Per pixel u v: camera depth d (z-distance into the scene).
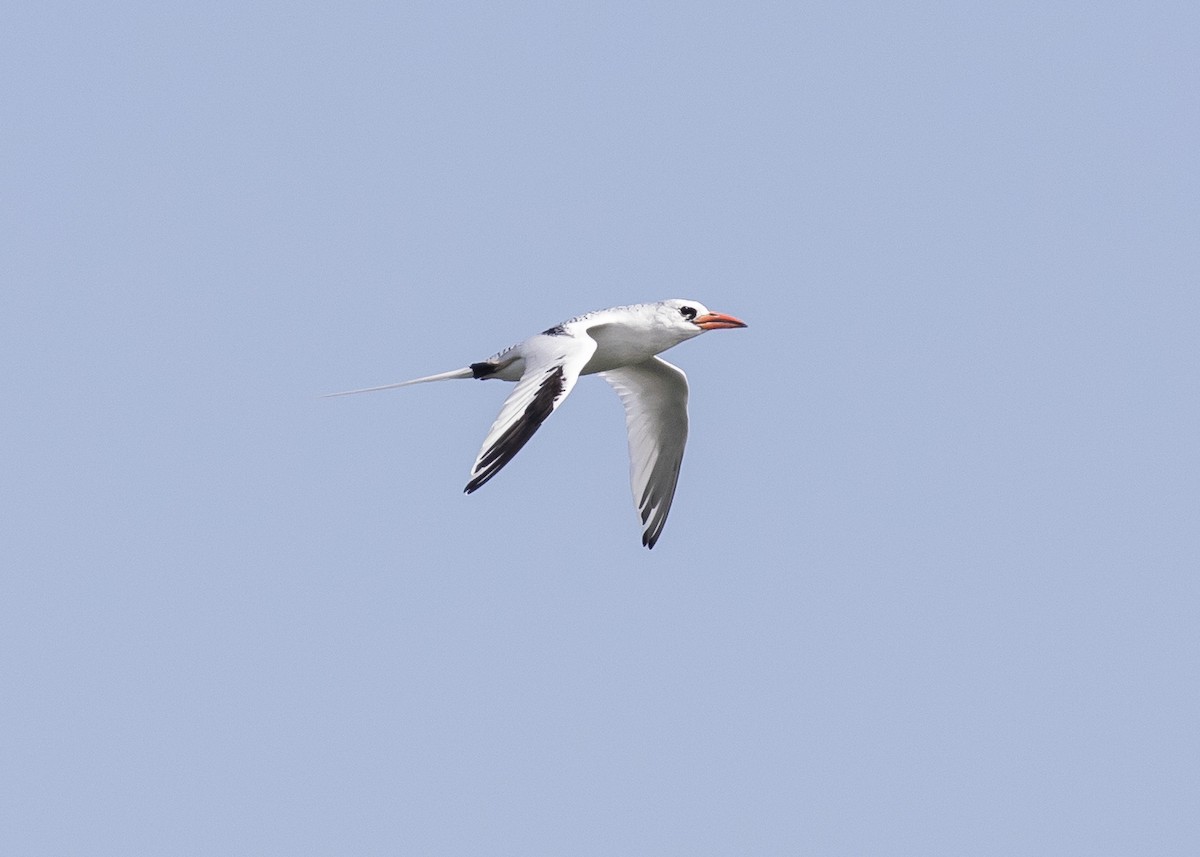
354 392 18.78
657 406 20.62
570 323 18.06
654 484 20.97
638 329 19.16
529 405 15.51
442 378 18.44
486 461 14.88
